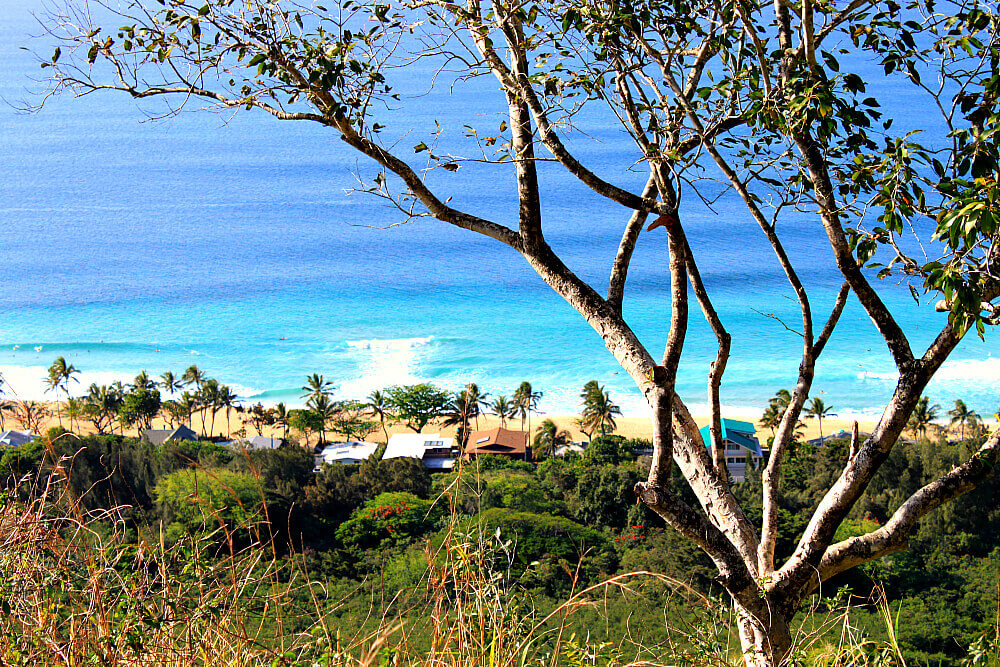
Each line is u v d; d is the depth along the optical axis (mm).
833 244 4945
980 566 21438
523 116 5000
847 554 4715
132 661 2672
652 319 88125
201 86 4844
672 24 4824
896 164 4465
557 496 31578
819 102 4457
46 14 4754
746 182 5531
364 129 4844
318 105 4711
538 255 5043
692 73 5176
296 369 79062
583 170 4762
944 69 4965
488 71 5051
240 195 168000
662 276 103625
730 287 96688
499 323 91875
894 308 85125
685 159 5012
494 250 123938
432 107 183125
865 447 4809
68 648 2600
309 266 118188
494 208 142875
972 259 4277
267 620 2986
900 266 4840
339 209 154625
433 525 23156
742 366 75750
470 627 2840
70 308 99188
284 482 27141
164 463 17516
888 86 163625
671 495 4512
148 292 106125
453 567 2949
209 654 2732
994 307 4352
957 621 16688
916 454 28734
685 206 142375
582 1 4582
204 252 126500
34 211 153875
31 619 2703
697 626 3199
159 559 2787
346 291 105812
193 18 4609
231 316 96500
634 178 152750
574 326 90000
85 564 2768
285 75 4688
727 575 4492
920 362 4707
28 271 115500
